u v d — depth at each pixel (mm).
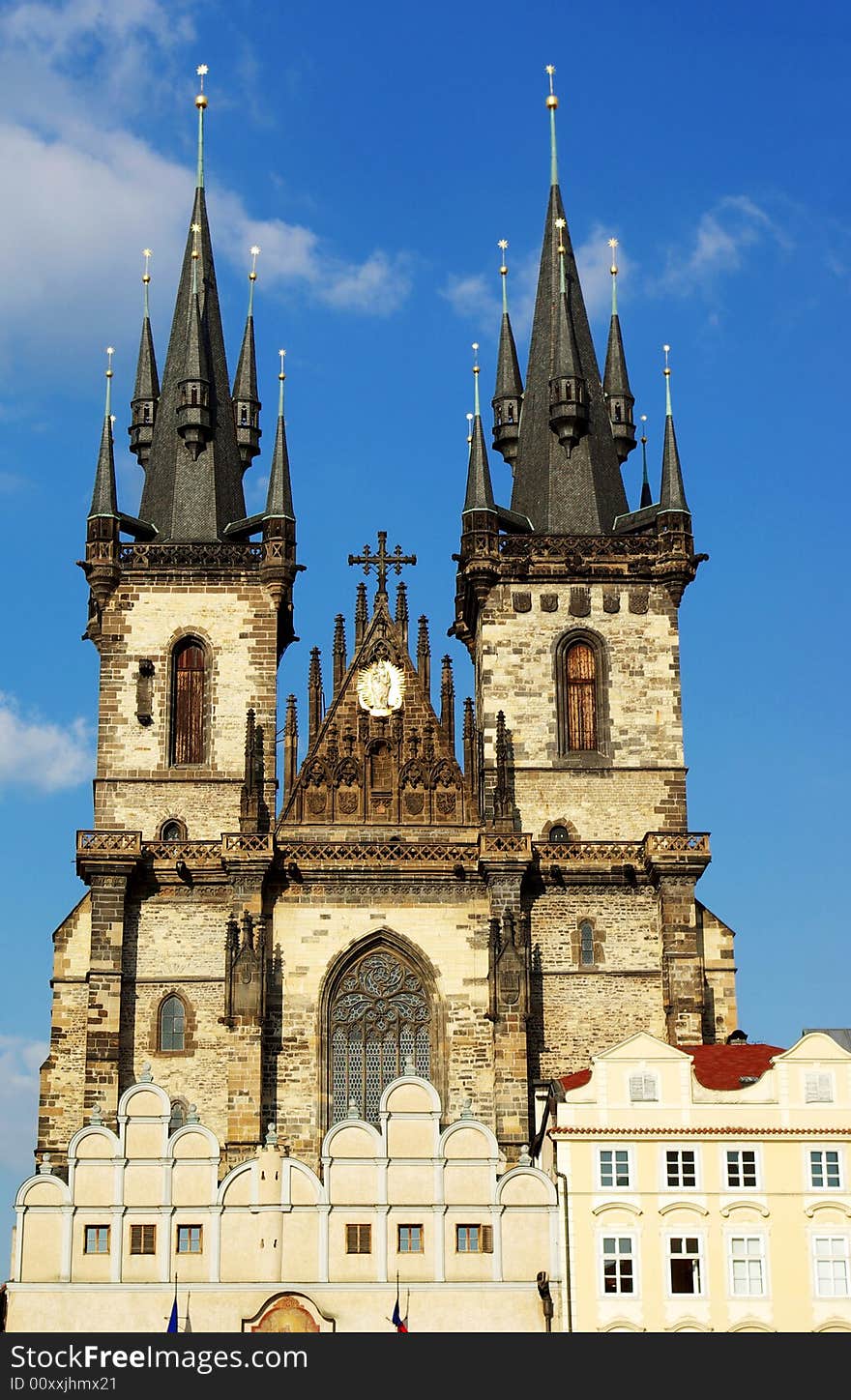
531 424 157375
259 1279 109500
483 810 143500
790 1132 112000
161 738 146750
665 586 149500
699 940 142750
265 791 144750
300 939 140250
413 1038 139500
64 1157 138000
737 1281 110062
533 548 149750
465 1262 110188
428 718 146625
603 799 145750
